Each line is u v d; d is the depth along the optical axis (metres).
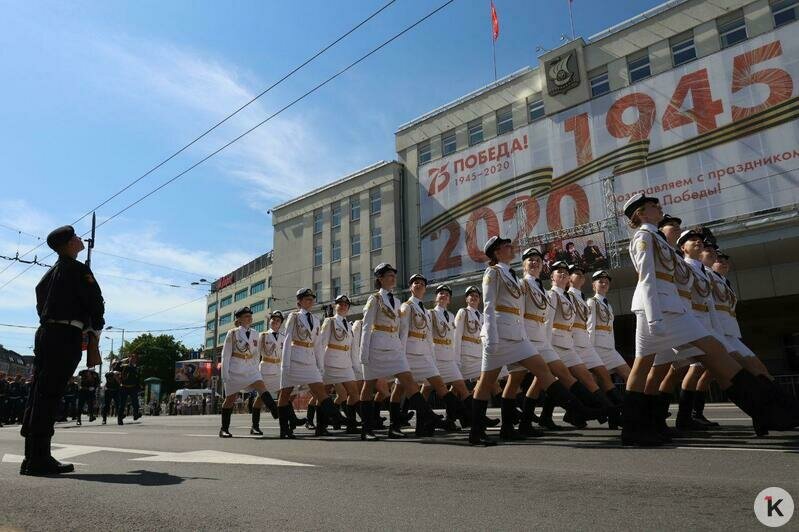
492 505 3.21
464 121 34.31
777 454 4.68
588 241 23.19
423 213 34.88
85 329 5.19
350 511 3.18
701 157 23.94
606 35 28.03
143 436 9.66
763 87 22.78
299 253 44.16
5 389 20.77
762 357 29.58
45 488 4.09
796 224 19.62
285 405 9.05
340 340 9.84
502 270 6.45
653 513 2.89
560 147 28.62
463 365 10.27
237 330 10.01
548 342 7.64
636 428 5.62
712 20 24.97
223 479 4.36
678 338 5.20
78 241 5.29
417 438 7.87
